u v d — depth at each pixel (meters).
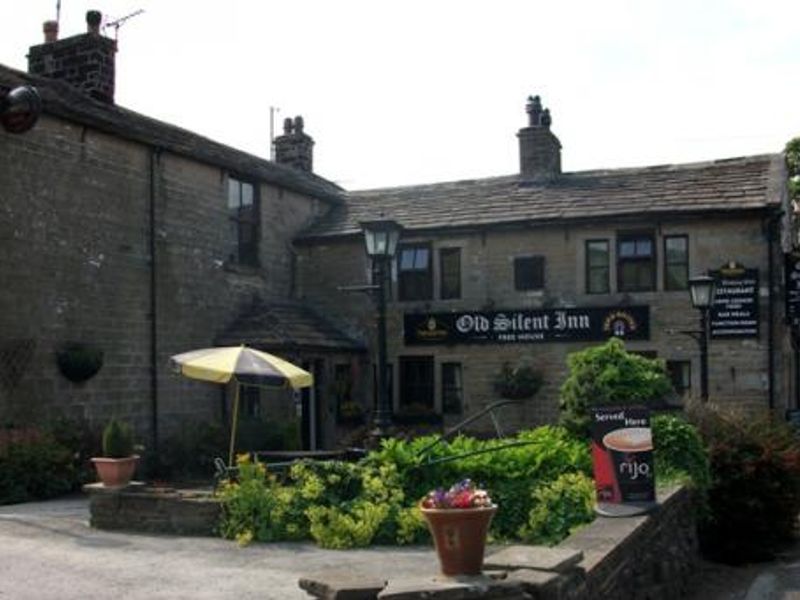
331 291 21.73
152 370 17.03
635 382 11.09
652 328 19.20
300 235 21.95
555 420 19.64
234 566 7.78
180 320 17.91
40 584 7.11
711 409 12.78
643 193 20.06
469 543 5.52
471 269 20.69
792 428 14.21
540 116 22.22
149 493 9.73
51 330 14.90
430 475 9.43
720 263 18.77
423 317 20.92
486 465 9.39
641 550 7.86
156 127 18.12
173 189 17.94
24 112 12.23
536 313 20.00
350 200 23.72
